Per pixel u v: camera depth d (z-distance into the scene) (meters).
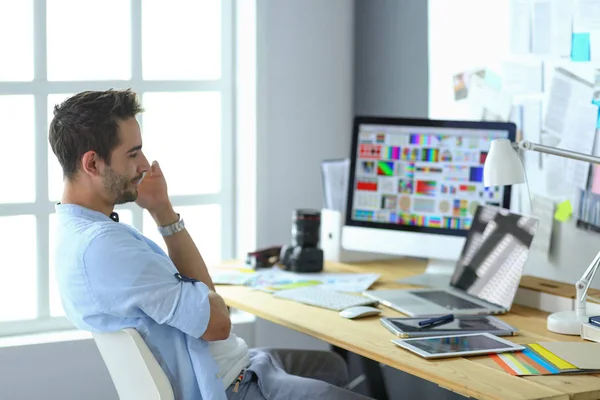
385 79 3.93
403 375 3.59
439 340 2.42
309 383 2.53
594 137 2.98
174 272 2.35
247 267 3.48
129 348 2.26
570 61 3.07
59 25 3.68
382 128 3.29
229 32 3.96
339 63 4.05
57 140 2.34
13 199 3.63
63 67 3.70
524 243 2.82
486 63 3.42
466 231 3.14
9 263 3.63
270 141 3.89
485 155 3.11
